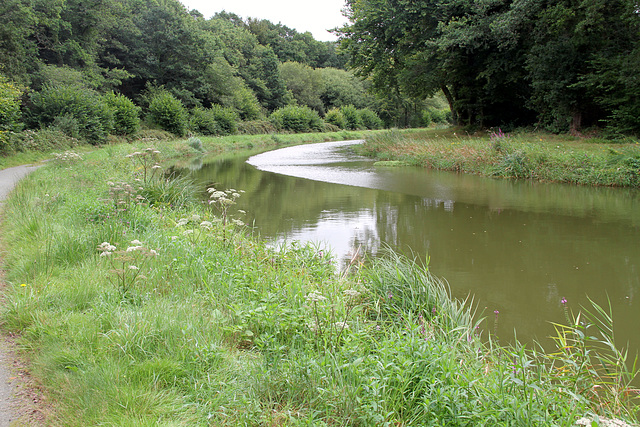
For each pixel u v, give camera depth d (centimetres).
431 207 1098
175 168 2102
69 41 3603
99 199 786
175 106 3812
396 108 7794
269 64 6962
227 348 341
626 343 432
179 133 3862
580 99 2120
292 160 2491
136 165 1506
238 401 274
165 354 321
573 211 1021
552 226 891
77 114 2631
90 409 261
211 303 423
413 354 320
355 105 8256
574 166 1452
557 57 2016
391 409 277
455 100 3061
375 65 2800
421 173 1745
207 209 1022
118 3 4544
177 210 862
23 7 2714
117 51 4666
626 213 988
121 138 3066
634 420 289
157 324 354
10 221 687
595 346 427
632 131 1878
